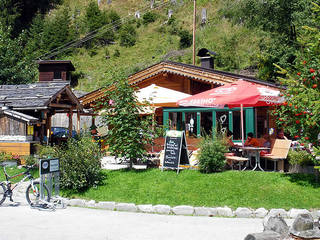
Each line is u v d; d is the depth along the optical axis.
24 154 13.16
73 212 8.01
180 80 18.81
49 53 64.81
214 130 11.05
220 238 5.90
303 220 4.52
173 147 10.41
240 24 59.28
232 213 7.78
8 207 8.36
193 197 8.55
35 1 84.56
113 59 62.16
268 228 4.89
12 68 31.31
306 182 9.02
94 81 52.81
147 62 57.16
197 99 11.08
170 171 10.41
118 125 10.95
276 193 8.45
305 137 9.03
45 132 15.98
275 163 10.57
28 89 16.31
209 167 9.98
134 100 11.56
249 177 9.45
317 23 10.02
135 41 69.62
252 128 15.92
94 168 9.67
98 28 75.69
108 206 8.47
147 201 8.59
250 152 11.11
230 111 16.50
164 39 67.88
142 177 10.05
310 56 9.15
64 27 69.81
